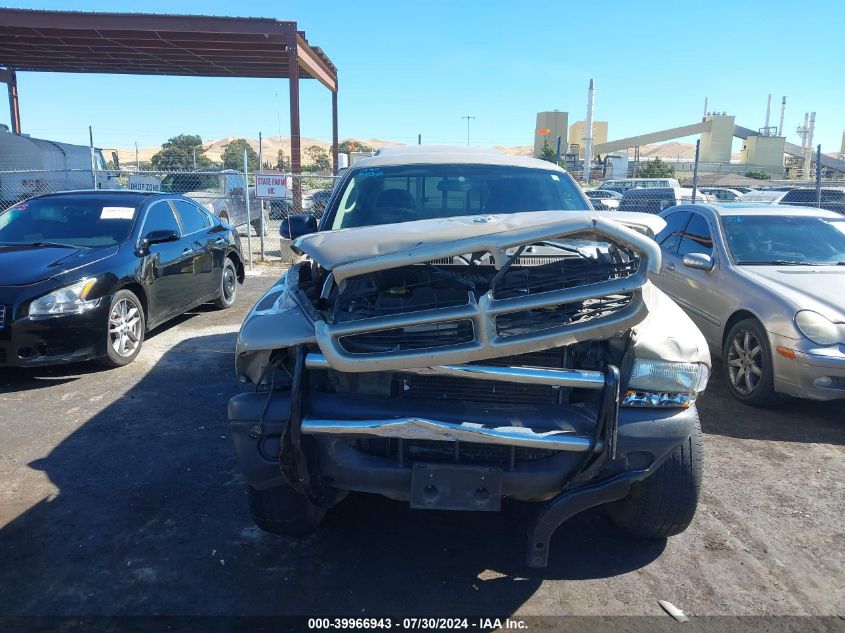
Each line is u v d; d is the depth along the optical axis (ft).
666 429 9.26
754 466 14.42
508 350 8.58
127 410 17.13
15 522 11.76
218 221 30.07
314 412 9.14
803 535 11.68
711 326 20.20
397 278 10.12
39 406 17.42
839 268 19.29
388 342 9.05
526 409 9.18
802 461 14.71
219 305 29.30
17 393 18.42
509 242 8.54
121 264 20.83
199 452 14.70
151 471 13.79
